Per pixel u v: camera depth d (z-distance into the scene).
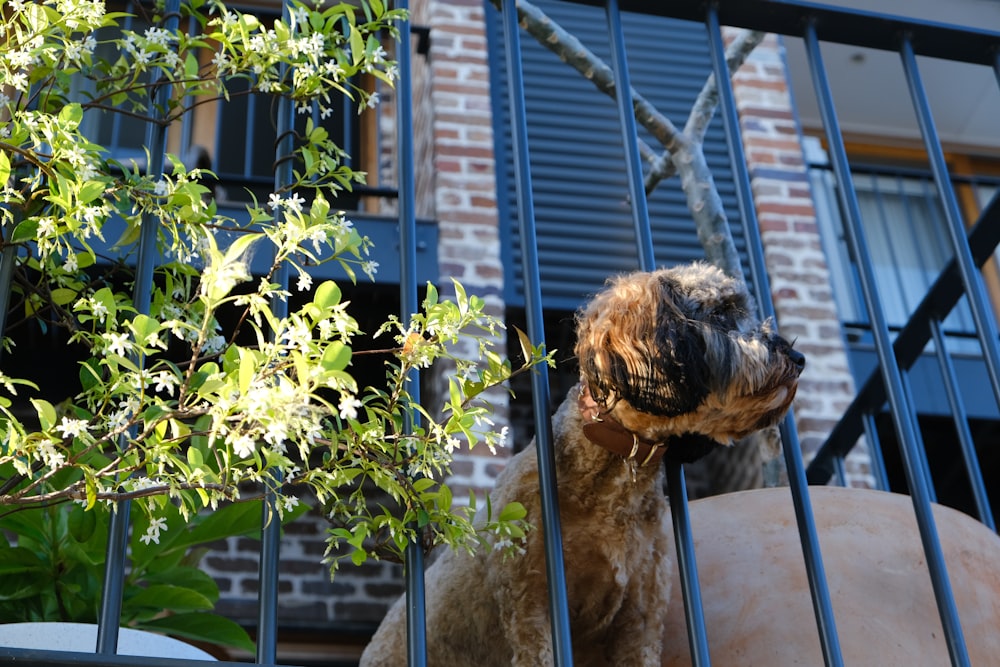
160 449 1.45
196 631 2.54
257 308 1.48
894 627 2.29
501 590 2.03
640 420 1.88
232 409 1.40
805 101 8.80
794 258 6.61
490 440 1.58
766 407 1.85
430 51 6.57
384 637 2.46
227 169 6.89
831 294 6.52
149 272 1.66
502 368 1.62
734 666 2.24
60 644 1.91
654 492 2.12
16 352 5.16
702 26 7.44
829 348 6.32
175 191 1.69
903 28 2.24
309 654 5.73
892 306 7.62
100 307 1.57
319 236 1.60
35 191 1.69
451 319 1.59
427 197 6.47
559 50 3.38
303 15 1.87
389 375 1.64
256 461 1.50
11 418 1.47
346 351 1.39
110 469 1.49
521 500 2.05
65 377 5.25
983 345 1.99
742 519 2.53
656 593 2.10
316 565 5.79
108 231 4.45
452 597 2.23
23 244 1.70
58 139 1.61
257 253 4.69
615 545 2.03
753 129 7.03
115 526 1.49
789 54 8.58
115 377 1.51
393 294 5.39
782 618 2.30
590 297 2.07
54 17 1.72
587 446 2.02
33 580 2.47
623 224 6.54
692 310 1.89
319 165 1.92
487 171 6.25
